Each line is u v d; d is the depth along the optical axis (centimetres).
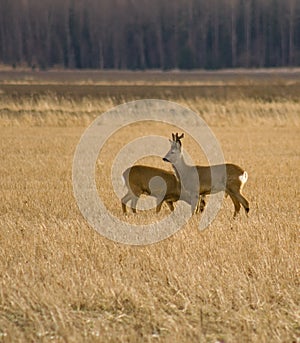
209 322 3128
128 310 3288
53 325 3052
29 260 3972
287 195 6216
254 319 3116
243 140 11194
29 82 19950
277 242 4303
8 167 8038
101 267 3859
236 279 3619
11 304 3297
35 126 13362
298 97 16425
